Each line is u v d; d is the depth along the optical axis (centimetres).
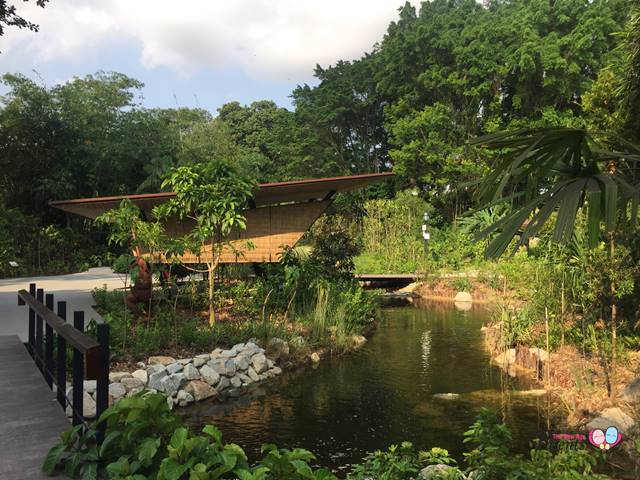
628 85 670
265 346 852
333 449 530
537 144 259
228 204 865
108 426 284
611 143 445
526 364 834
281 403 676
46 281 1639
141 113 2758
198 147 3102
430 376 802
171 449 248
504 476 343
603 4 2670
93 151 2491
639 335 721
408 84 3120
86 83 2695
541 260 902
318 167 3634
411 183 3139
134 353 730
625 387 622
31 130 2388
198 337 806
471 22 3022
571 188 235
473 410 641
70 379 619
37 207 2464
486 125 2767
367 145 3641
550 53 2541
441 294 1808
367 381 777
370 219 2402
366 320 1226
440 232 2495
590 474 387
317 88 3759
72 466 285
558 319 852
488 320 1334
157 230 848
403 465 364
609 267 632
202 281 1138
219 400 688
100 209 1055
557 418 604
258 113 4803
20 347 663
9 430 366
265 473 260
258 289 1057
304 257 1256
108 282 1590
